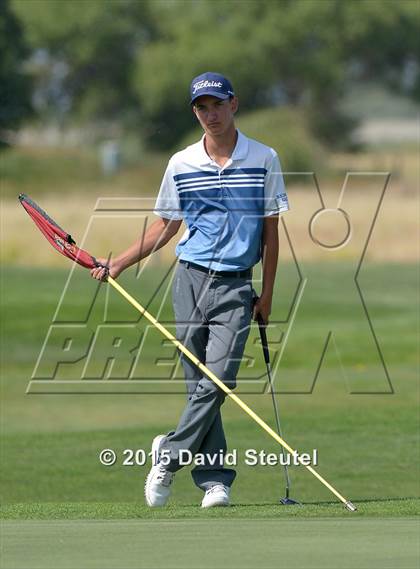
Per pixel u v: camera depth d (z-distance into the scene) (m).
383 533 15.90
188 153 20.97
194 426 20.75
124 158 168.62
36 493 25.73
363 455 28.98
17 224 88.31
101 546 14.95
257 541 15.26
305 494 24.97
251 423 34.00
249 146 20.91
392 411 36.00
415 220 90.00
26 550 14.63
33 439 32.09
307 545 14.89
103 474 27.86
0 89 184.75
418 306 61.94
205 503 20.55
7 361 49.53
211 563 13.76
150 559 13.98
